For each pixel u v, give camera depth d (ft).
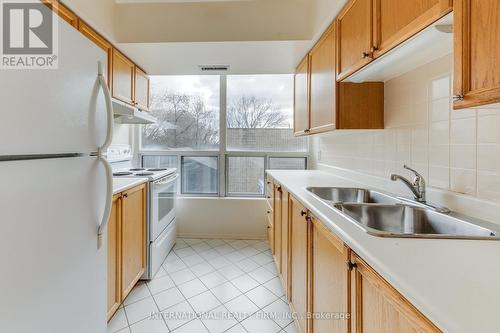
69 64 2.89
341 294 3.08
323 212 3.81
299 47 7.23
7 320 2.15
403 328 1.97
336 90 5.63
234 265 8.45
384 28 3.93
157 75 10.04
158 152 11.27
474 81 2.31
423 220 4.10
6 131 2.13
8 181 2.15
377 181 5.97
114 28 6.62
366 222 4.40
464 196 3.70
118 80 7.23
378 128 5.65
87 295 3.31
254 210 10.94
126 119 9.12
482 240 2.75
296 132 9.00
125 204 6.12
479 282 1.93
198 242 10.52
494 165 3.30
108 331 5.39
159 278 7.59
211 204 10.93
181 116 11.32
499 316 1.57
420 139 4.57
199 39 6.81
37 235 2.45
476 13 2.29
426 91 4.42
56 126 2.68
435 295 1.78
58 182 2.73
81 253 3.16
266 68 9.07
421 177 4.39
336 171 8.34
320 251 3.86
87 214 3.27
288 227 6.10
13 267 2.20
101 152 3.59
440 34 3.27
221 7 6.81
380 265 2.21
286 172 9.38
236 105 11.27
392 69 4.76
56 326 2.72
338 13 5.44
